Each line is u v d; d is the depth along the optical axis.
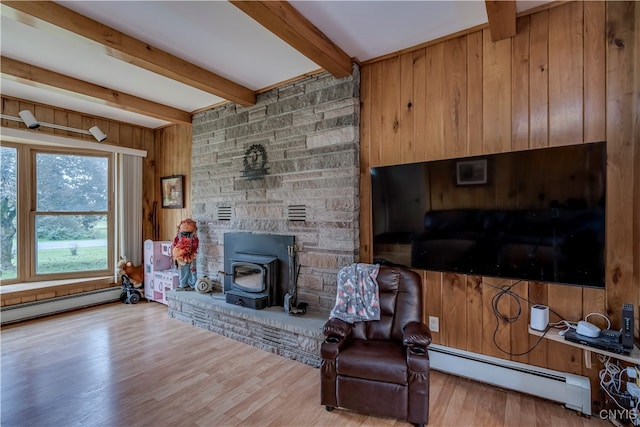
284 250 3.30
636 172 1.90
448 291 2.53
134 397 2.23
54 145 4.12
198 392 2.30
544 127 2.15
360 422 1.98
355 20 2.26
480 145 2.38
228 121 3.87
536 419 1.98
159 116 3.98
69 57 2.74
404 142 2.70
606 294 1.98
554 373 2.12
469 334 2.45
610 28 1.96
